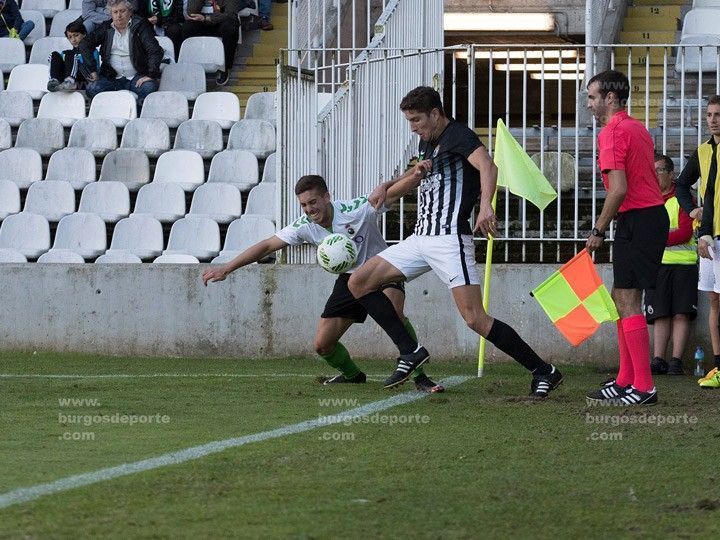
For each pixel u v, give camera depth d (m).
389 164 32.12
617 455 15.81
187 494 13.03
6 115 44.34
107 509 12.22
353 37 33.81
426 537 11.29
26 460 15.16
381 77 32.03
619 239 21.11
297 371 28.08
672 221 29.06
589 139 34.31
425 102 21.20
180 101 42.81
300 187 22.83
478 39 49.97
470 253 21.48
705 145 26.88
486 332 21.66
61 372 27.73
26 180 40.81
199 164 39.59
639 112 38.38
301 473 14.38
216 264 31.94
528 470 14.73
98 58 44.03
